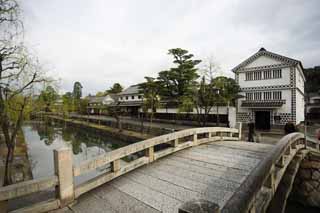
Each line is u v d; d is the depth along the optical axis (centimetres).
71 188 376
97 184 429
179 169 527
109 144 2347
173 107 2933
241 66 2348
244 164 547
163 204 364
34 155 1714
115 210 350
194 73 2355
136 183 455
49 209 346
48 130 3691
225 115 2302
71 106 4450
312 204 796
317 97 3341
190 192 403
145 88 2548
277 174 454
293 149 668
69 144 2380
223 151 688
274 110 2089
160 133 2017
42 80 1036
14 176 1033
